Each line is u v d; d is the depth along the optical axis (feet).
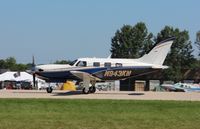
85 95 135.23
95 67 145.48
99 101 111.45
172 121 79.92
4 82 284.20
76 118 81.92
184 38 439.63
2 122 75.61
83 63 146.00
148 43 433.89
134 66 146.61
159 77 375.86
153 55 149.79
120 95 136.26
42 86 273.95
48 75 147.64
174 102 111.04
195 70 415.85
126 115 87.76
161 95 137.90
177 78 410.93
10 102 108.58
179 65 433.07
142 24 433.07
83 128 70.85
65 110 96.37
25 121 77.15
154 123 77.20
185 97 130.41
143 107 100.89
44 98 119.03
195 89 249.55
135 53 431.02
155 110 96.58
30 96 128.16
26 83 274.16
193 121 80.38
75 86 209.46
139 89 322.34
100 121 78.33
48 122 76.28
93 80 146.82
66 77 147.33
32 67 151.64
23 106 102.22
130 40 431.02
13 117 82.64
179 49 440.45
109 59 147.13
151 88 353.31
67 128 70.49
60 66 147.33
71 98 120.16
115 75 146.10
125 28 433.48
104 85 308.60
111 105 103.91
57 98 119.44
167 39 150.10
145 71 147.43
